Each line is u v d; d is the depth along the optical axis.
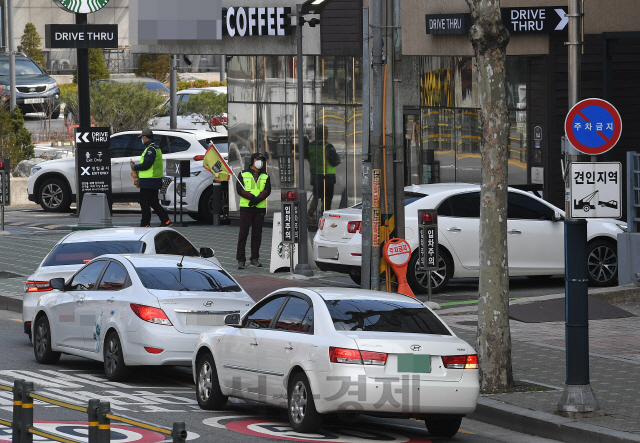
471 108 76.50
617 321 48.69
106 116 124.00
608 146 31.44
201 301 37.00
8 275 61.72
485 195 35.06
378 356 28.09
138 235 47.88
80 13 74.88
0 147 107.44
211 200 83.44
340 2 72.00
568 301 31.31
